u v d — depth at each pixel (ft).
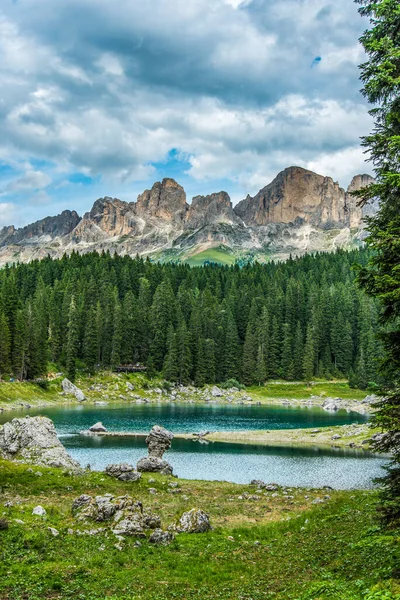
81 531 72.23
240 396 454.81
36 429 146.92
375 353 466.29
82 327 481.46
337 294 594.65
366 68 56.24
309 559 59.57
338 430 244.63
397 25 54.70
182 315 542.98
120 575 55.83
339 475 157.07
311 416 330.34
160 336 501.97
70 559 59.31
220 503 107.96
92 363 454.40
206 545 72.38
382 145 53.47
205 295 606.96
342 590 41.83
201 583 54.85
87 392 415.03
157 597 49.14
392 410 48.47
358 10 57.36
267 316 541.34
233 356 510.99
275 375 524.11
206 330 532.73
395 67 52.29
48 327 479.82
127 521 76.33
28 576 51.78
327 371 518.37
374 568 47.19
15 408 325.83
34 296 549.95
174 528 81.71
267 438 235.20
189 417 319.68
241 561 63.93
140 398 418.92
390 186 51.21
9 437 142.10
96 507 81.92
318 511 93.56
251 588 50.93
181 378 479.82
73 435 236.84
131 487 116.16
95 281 589.73
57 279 615.98
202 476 155.12
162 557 65.05
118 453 189.88
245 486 130.72
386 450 50.16
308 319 569.23
